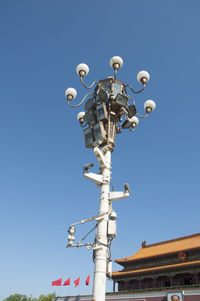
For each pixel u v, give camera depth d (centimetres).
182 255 3644
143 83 1340
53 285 3256
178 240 4366
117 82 1321
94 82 1298
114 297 3366
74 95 1325
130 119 1431
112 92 1262
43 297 11156
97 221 1070
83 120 1441
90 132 1217
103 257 983
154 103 1425
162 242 4575
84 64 1266
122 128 1445
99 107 1226
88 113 1255
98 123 1177
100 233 1018
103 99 1229
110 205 1106
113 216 1076
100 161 1160
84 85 1265
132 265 4350
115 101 1206
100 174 1193
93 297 913
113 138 1231
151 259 4097
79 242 1077
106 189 1116
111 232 1015
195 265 3328
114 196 1088
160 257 3984
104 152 1202
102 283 935
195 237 4144
